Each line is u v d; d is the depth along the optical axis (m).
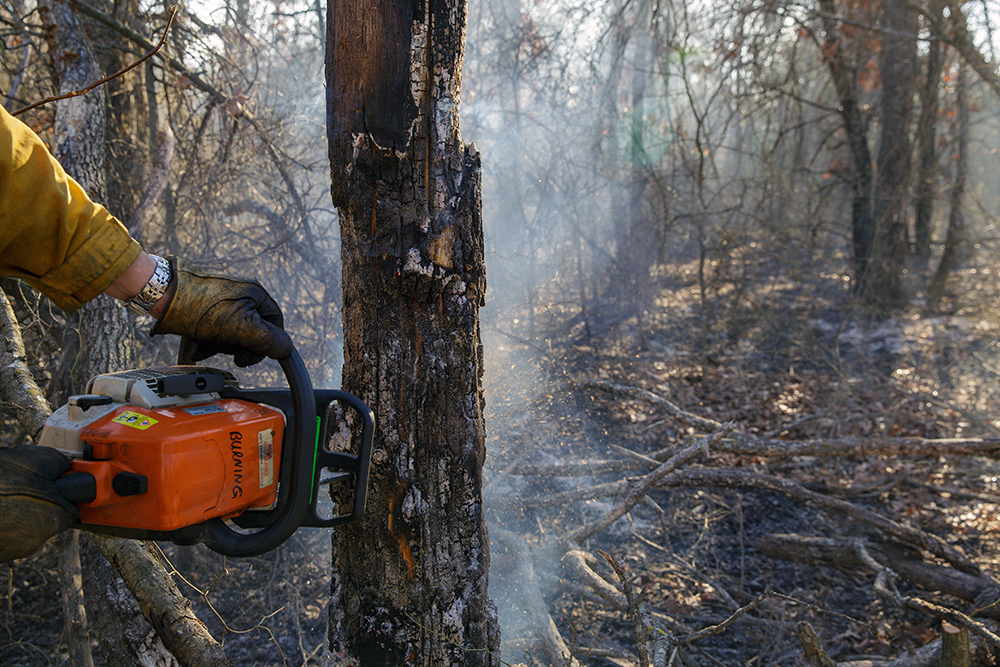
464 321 1.62
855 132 8.78
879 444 3.98
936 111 9.48
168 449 1.10
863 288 8.15
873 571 3.48
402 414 1.58
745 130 8.82
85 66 3.41
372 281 1.54
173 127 4.76
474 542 1.70
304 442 1.26
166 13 4.11
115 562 2.02
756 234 8.54
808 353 7.16
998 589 3.11
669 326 7.84
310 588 3.28
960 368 6.82
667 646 2.31
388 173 1.49
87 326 3.19
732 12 7.31
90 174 3.35
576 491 3.49
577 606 3.26
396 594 1.64
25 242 1.05
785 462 4.77
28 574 3.37
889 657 3.02
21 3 4.17
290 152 4.91
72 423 1.16
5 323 2.52
